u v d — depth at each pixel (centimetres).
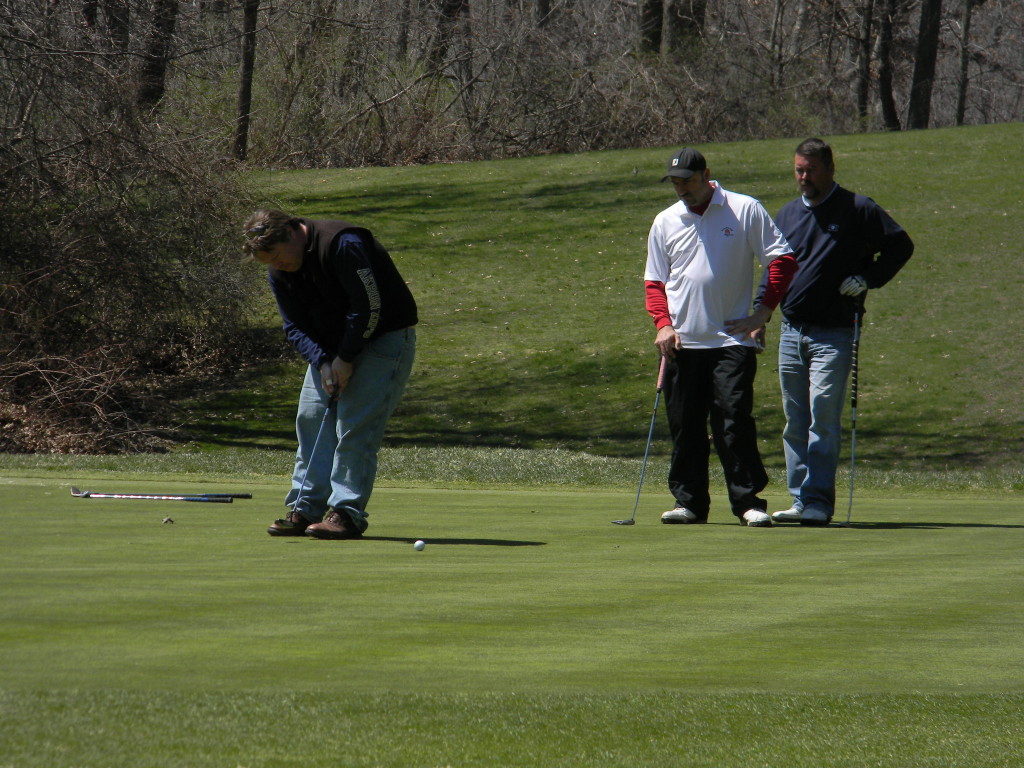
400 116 12425
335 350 1906
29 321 5888
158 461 4059
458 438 6256
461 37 12706
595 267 8881
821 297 2319
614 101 12562
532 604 1173
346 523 1823
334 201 10312
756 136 12512
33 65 5947
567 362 7306
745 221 2280
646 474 3981
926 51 13825
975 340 7350
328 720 743
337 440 1898
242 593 1202
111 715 737
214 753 674
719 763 698
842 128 13812
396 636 999
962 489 3594
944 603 1209
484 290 8525
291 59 11781
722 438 2267
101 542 1648
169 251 6606
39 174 6025
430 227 9738
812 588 1305
